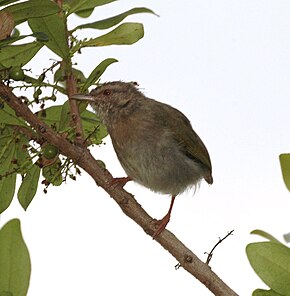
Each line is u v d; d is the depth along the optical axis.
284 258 7.71
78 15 11.03
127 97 12.38
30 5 9.23
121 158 12.44
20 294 6.68
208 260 8.73
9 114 9.27
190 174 12.48
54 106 10.44
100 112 12.45
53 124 10.44
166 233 8.98
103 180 9.25
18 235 6.80
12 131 10.11
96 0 10.38
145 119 12.25
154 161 12.19
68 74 10.10
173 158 12.25
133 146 12.18
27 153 10.26
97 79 10.29
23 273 6.73
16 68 9.30
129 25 10.38
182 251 8.83
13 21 9.09
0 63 9.91
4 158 10.20
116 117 12.35
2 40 9.13
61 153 9.20
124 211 9.35
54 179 9.40
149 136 12.17
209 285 8.66
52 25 9.99
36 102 9.59
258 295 7.89
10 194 10.30
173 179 12.30
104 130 11.41
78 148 9.20
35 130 9.41
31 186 10.38
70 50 10.11
